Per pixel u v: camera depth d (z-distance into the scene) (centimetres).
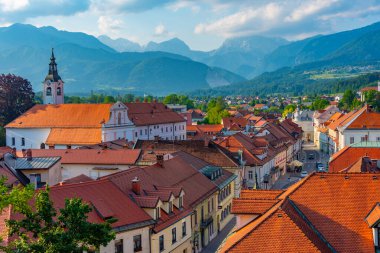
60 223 3578
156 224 5956
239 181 10844
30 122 17200
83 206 3459
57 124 16800
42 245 3256
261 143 14125
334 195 4056
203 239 7969
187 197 7425
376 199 3978
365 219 3866
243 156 12675
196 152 11181
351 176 4166
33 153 10506
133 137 18000
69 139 16338
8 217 4403
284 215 3641
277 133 17975
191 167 8725
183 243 6812
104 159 10144
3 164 7544
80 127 16550
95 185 5838
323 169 16275
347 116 18538
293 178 15438
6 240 4119
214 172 9194
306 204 4031
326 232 3828
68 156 10294
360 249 3694
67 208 3422
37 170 7719
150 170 7375
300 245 3466
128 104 19575
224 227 9381
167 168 7888
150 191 6525
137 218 5756
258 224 3638
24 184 7356
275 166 15125
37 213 3447
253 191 4769
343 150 9300
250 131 19388
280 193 4694
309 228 3800
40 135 16975
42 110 17512
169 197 6419
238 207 4341
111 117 16700
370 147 9012
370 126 15600
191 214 7081
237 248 3522
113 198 5819
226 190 9669
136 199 6069
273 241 3519
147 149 11156
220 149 11325
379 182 4081
